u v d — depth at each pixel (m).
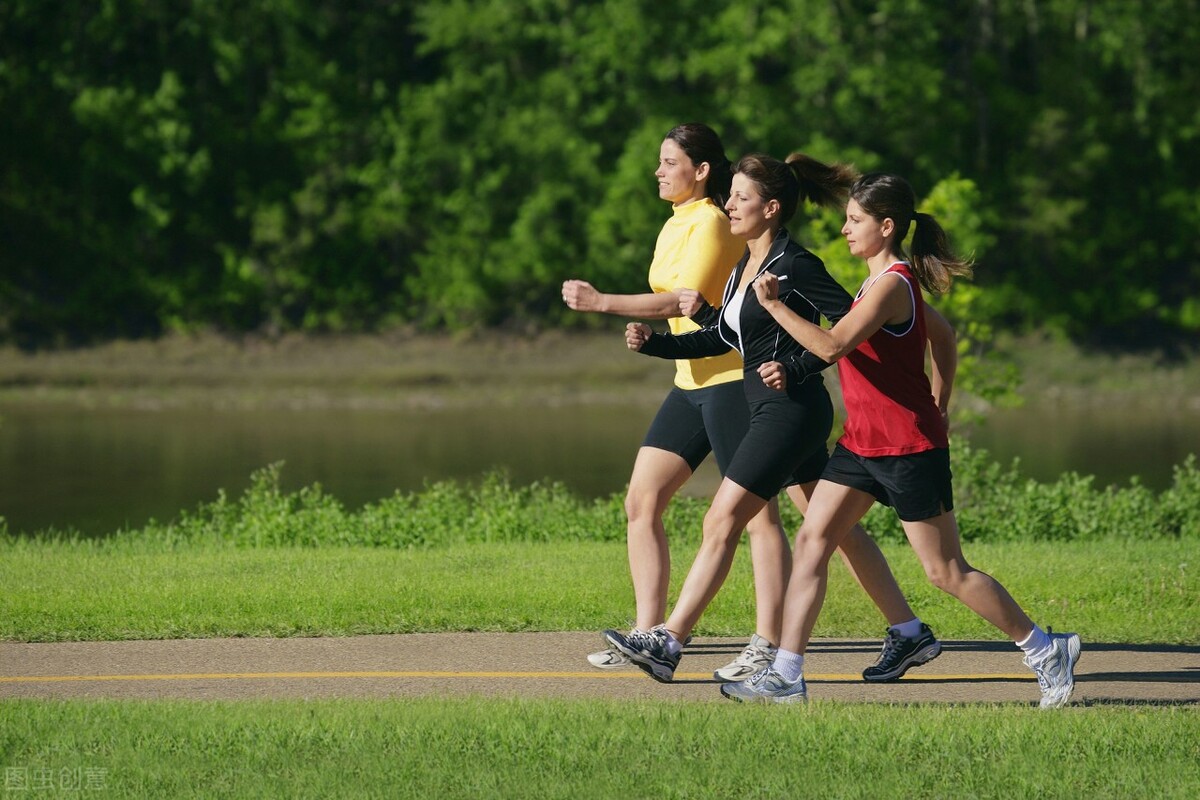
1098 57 162.00
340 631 27.67
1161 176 160.75
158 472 85.38
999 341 147.75
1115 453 94.38
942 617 28.80
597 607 29.70
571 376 139.25
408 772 17.97
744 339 22.89
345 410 124.75
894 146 151.38
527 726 19.73
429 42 157.75
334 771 18.00
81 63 159.38
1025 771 18.02
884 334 21.38
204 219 159.25
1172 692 23.14
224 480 82.00
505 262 152.50
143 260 156.00
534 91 156.75
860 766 18.27
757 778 17.78
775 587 24.47
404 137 158.12
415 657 25.73
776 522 24.69
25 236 155.25
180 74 161.75
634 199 147.12
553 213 152.75
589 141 155.38
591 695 22.94
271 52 164.00
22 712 20.52
